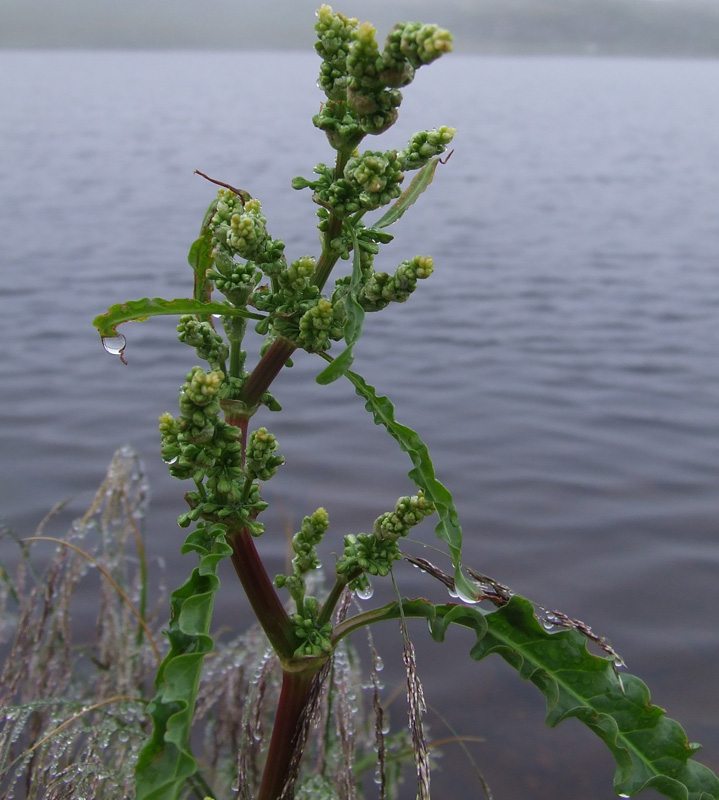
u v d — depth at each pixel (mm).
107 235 19953
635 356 12312
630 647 5910
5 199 24922
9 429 8969
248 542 2082
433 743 4316
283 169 30078
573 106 68188
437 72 131875
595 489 8156
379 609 2223
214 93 78625
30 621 4160
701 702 5383
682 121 58188
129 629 4562
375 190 1857
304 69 141500
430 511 2102
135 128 46594
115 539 4984
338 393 10445
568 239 21531
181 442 1950
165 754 1493
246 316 2014
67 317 13180
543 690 2211
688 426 9758
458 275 17203
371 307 2010
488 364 11742
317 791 3184
